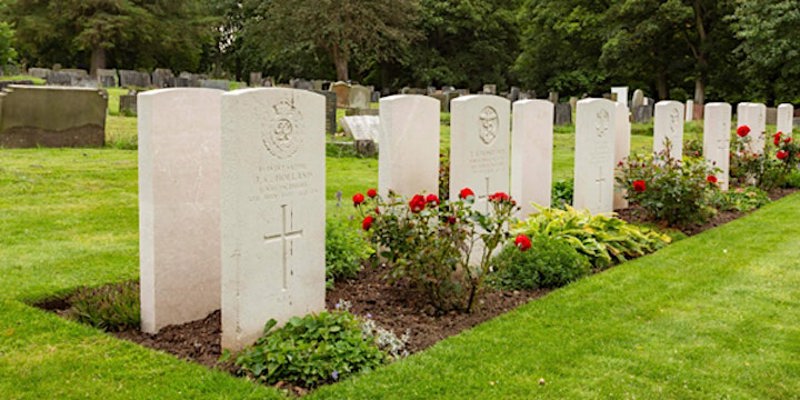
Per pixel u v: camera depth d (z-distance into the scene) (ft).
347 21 151.43
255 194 16.14
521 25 170.71
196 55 193.47
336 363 15.20
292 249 17.26
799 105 144.46
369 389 14.33
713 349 17.12
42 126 51.21
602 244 26.58
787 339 17.84
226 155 15.65
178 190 18.13
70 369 15.29
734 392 14.73
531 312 19.80
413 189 25.20
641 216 34.96
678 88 158.51
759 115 48.32
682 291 21.99
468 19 173.06
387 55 167.73
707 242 29.45
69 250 25.76
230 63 219.61
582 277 23.68
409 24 161.48
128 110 77.05
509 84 187.11
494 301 21.22
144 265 18.06
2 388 14.34
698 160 35.42
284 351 15.25
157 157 17.48
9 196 35.12
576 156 32.30
